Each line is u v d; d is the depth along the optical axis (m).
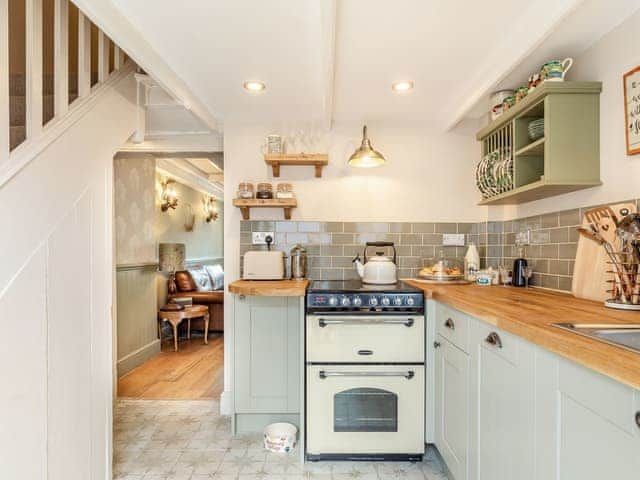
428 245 2.86
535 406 1.13
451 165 2.86
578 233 1.88
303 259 2.74
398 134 2.87
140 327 3.94
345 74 2.08
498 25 1.62
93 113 1.79
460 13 1.53
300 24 1.61
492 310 1.43
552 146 1.73
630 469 0.78
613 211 1.64
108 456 1.87
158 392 3.15
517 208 2.47
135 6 1.49
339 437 2.12
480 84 2.12
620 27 1.61
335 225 2.84
